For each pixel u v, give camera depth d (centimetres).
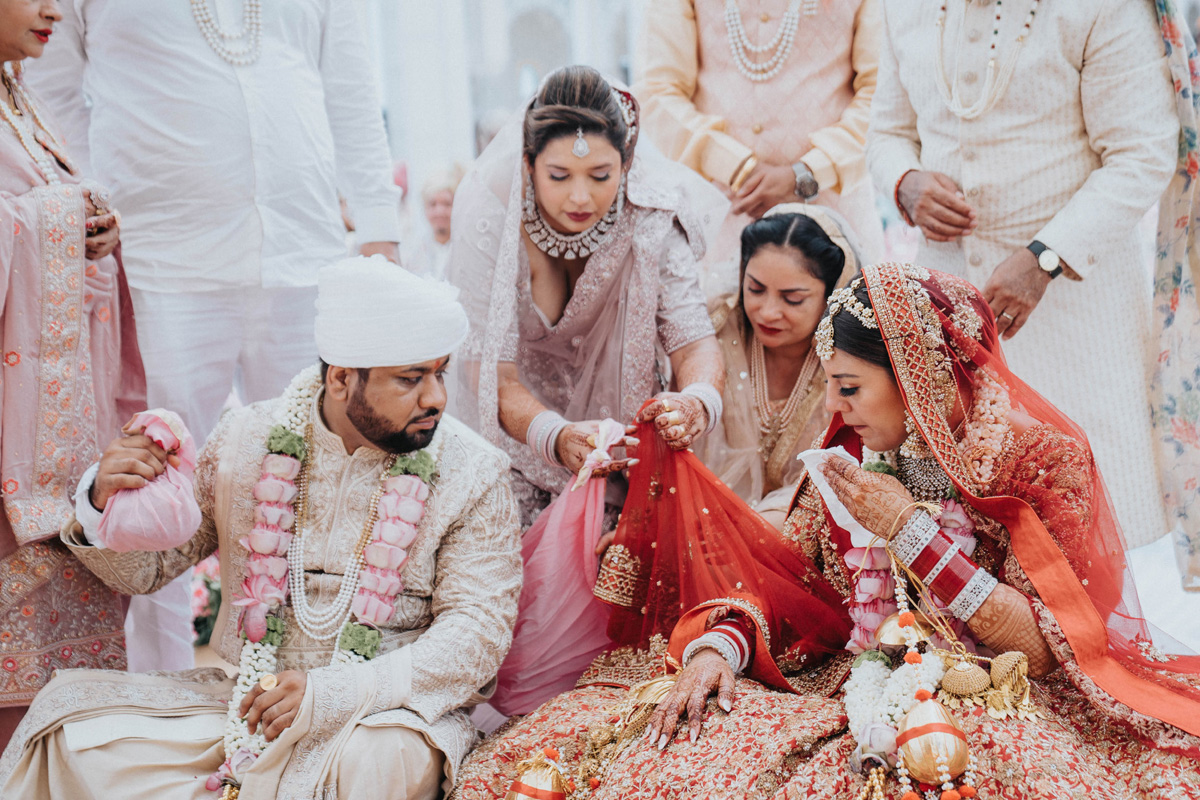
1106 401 297
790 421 304
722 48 364
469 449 251
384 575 237
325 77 349
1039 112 290
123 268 283
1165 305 307
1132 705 196
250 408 253
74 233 255
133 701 231
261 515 240
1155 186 283
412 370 229
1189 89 287
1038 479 211
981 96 292
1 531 248
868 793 190
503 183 291
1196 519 307
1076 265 280
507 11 720
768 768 197
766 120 360
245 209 319
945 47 298
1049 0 284
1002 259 300
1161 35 287
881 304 210
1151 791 190
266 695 222
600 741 222
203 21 311
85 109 330
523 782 212
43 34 262
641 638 263
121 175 313
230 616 247
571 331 308
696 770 201
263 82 319
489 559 244
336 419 243
